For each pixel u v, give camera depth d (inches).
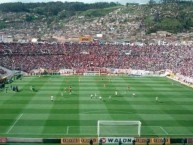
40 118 2620.6
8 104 3085.6
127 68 5831.7
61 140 2081.7
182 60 5885.8
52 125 2439.7
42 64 5866.1
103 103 3193.9
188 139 2098.9
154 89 4077.3
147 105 3134.8
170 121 2596.0
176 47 6555.1
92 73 5620.1
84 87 4136.3
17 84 4318.4
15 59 5954.7
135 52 6402.6
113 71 5738.2
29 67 5713.6
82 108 2970.0
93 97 3472.0
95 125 2448.3
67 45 6697.8
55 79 4896.7
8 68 5590.6
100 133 2245.3
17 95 3533.5
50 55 6245.1
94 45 6756.9
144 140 2087.8
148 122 2556.6
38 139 2086.6
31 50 6368.1
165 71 5620.1
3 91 3764.8
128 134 2239.2
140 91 3907.5
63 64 5930.1
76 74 5580.7
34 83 4436.5
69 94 3622.0
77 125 2445.9
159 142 2086.6
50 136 2181.3
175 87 4276.6
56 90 3875.5
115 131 2293.3
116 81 4763.8
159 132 2316.7
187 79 4726.9
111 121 2425.0
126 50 6491.1
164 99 3432.6
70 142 2082.9
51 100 3277.6
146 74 5595.5
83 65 5935.0
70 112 2819.9
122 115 2748.5
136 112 2859.3
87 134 2241.6
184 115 2780.5
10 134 2226.9
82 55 6294.3
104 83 4532.5
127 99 3405.5
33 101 3233.3
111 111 2878.9
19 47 6451.8
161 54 6289.4
